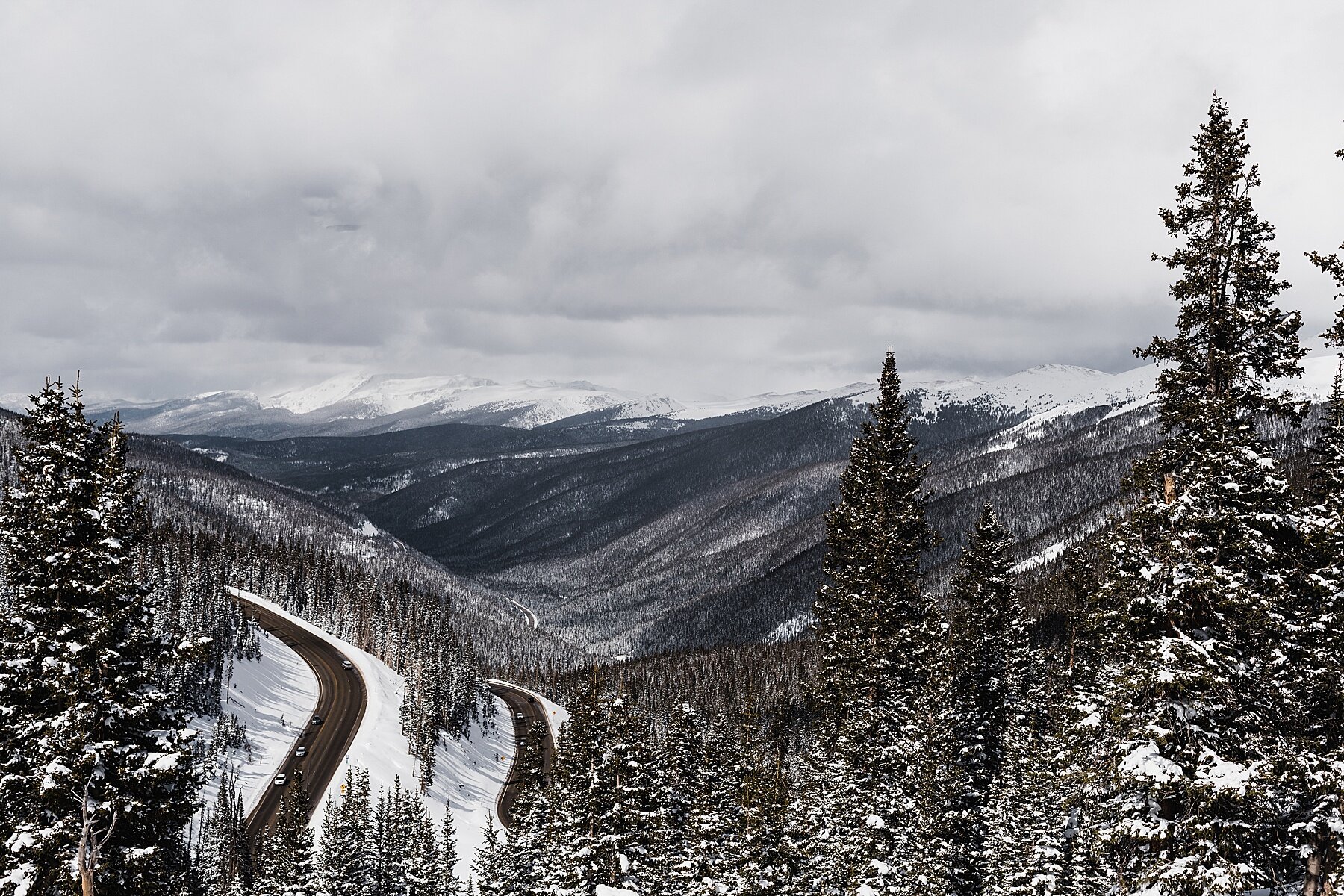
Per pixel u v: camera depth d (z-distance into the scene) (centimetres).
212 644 2450
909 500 3647
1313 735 2012
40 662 2220
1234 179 2048
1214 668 1945
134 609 2331
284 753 15688
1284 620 1955
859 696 3559
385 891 7681
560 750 3747
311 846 7312
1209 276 2038
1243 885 1927
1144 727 2050
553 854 3588
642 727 3491
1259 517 1959
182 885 3025
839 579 3788
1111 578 2167
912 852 3183
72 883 2228
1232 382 2086
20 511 2298
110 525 2314
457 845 12644
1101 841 2291
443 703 17912
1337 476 2075
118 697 2284
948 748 3450
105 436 2422
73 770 2166
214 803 12019
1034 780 3512
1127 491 2205
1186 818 1981
